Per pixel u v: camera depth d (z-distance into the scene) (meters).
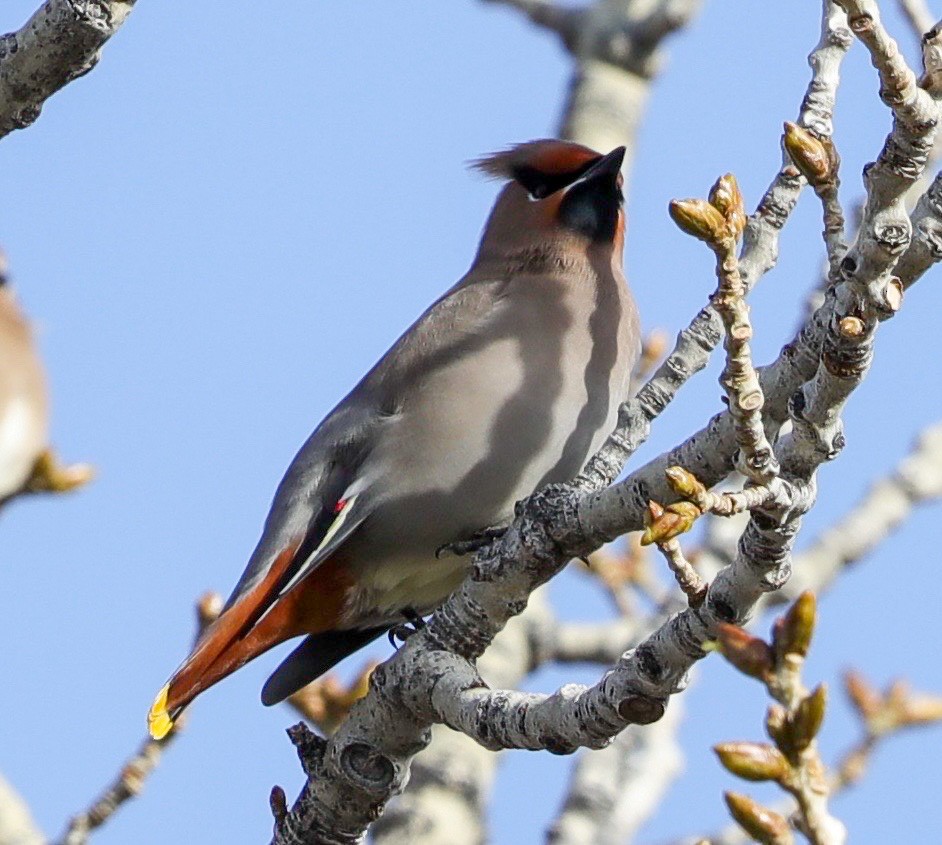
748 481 7.10
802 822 5.61
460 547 10.54
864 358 7.08
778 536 7.19
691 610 7.41
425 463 10.40
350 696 11.41
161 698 10.00
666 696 7.55
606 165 11.34
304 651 10.97
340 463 10.58
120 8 8.30
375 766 8.56
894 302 7.03
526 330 10.55
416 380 10.55
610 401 10.62
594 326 10.68
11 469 10.21
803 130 7.28
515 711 7.98
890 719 9.12
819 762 5.63
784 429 9.29
